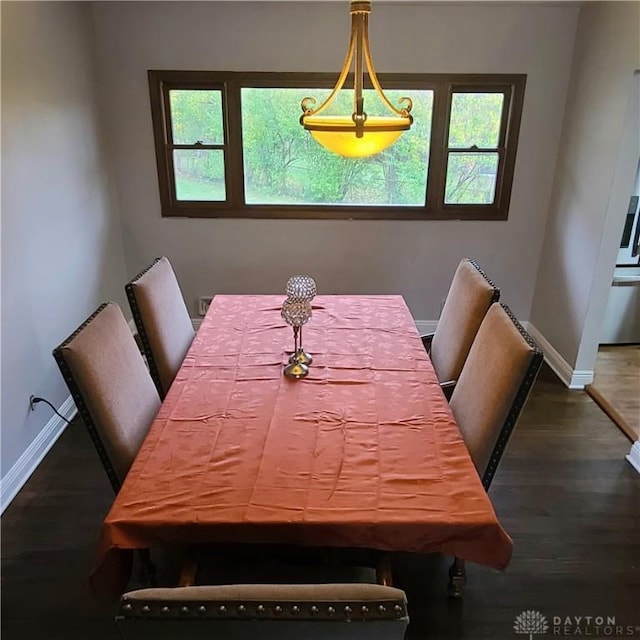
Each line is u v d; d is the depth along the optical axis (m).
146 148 3.95
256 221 4.12
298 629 1.06
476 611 2.13
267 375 2.32
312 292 2.64
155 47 3.71
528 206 4.10
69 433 3.19
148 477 1.73
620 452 3.08
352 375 2.32
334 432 1.95
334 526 1.56
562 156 3.86
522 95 3.81
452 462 1.80
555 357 3.96
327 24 3.65
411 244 4.19
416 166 4.01
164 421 2.02
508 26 3.66
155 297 2.61
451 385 2.46
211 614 1.06
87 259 3.59
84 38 3.53
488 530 1.57
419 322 4.41
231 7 3.62
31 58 2.87
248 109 3.87
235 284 4.31
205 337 2.65
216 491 1.67
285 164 4.00
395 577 2.26
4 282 2.62
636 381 3.79
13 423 2.72
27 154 2.83
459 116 3.90
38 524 2.54
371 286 4.31
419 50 3.71
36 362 2.94
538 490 2.77
